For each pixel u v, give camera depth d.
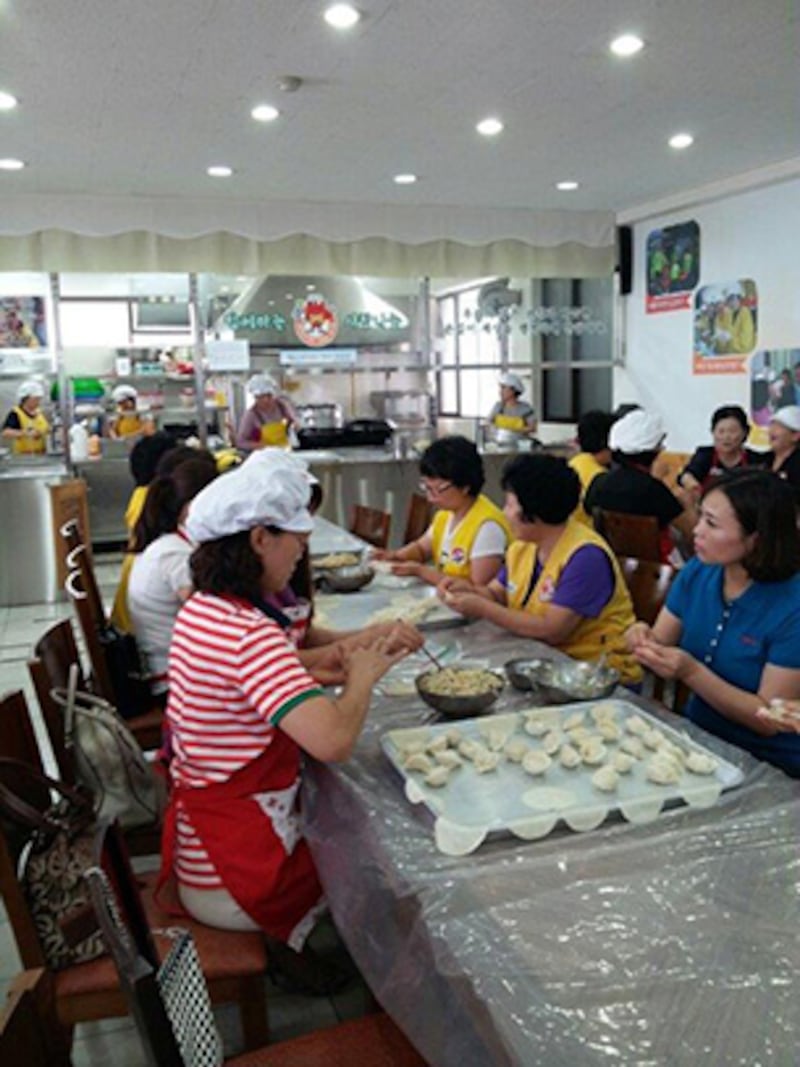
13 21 3.20
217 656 1.43
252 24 3.30
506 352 7.69
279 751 1.51
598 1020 0.86
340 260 6.76
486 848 1.18
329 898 1.34
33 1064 0.82
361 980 1.87
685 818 1.24
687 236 6.75
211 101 4.16
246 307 7.15
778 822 1.22
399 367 7.52
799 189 5.74
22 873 1.41
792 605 1.66
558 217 7.20
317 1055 1.20
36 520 5.81
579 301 8.09
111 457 7.25
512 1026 0.86
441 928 1.01
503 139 4.94
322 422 8.07
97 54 3.54
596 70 3.88
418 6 3.18
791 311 5.90
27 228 6.10
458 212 6.96
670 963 0.94
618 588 2.25
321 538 3.78
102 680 2.46
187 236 6.41
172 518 2.56
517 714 1.61
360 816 1.29
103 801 1.80
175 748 1.56
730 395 6.48
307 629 2.08
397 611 2.41
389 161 5.38
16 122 4.41
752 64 3.84
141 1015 0.74
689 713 1.88
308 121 4.52
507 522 2.41
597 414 4.06
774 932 0.99
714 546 1.68
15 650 4.73
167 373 8.03
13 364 7.31
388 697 1.81
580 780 1.34
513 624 2.21
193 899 1.52
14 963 2.08
